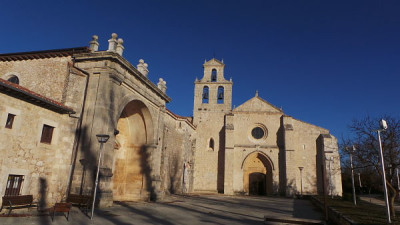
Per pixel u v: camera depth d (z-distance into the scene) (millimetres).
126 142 22141
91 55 16766
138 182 21125
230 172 37875
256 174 39938
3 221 10008
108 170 15523
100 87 16391
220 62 44062
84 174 15164
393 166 14062
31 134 13766
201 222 12523
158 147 22594
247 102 41812
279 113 40625
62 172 15211
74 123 16047
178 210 16359
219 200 26094
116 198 20422
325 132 38938
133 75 18969
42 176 14289
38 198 13961
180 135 34500
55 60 17812
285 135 38406
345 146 18078
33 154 13836
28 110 13664
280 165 38469
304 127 39312
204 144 40438
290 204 25297
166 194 28922
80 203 14273
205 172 39375
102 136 12766
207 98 42938
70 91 16359
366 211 15094
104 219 11750
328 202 20875
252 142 39969
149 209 15891
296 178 37594
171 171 31000
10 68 18844
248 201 26734
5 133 12445
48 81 17484
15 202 11945
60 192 14977
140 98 20188
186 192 35000
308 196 34906
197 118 41562
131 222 11469
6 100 12594
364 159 15289
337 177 36344
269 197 35062
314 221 11570
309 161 38125
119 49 17625
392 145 14352
